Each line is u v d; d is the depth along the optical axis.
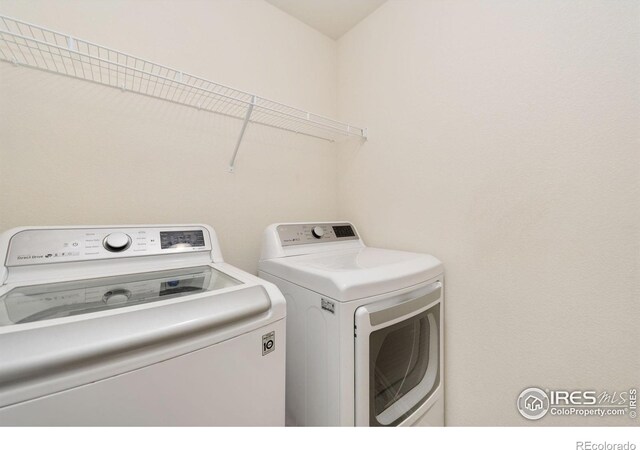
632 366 0.83
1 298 0.70
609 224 0.86
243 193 1.51
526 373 1.05
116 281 0.90
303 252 1.40
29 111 0.97
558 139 0.96
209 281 0.88
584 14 0.90
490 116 1.13
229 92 1.43
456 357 1.26
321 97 1.88
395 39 1.54
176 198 1.29
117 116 1.14
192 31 1.33
